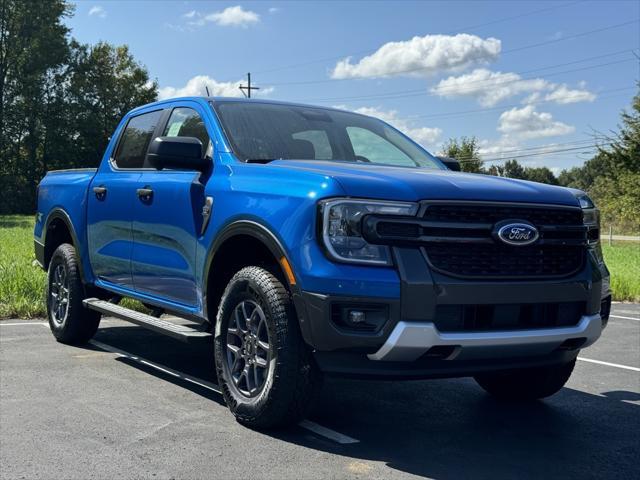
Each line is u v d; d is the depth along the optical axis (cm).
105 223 567
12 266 1009
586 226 403
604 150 3584
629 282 1372
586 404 496
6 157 6262
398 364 352
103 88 6638
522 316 375
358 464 353
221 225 421
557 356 402
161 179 501
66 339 629
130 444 371
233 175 433
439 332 347
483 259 364
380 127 568
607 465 366
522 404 491
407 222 350
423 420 441
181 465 342
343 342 346
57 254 644
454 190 366
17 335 674
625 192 3578
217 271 443
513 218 373
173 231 477
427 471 347
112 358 583
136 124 587
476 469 353
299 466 346
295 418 386
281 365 374
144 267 515
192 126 507
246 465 345
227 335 420
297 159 468
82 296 613
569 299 387
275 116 511
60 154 6309
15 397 455
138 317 508
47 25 6228
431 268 350
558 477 346
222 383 420
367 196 355
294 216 370
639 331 868
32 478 321
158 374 532
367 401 484
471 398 502
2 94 6175
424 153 552
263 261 426
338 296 345
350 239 350
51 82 6425
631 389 547
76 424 402
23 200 6147
